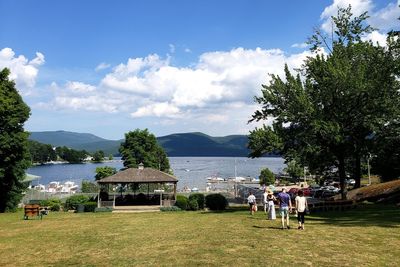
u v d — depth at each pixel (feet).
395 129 123.54
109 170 288.10
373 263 42.68
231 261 44.52
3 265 48.37
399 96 121.49
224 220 87.45
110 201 158.71
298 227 67.41
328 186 262.88
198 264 43.78
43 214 128.36
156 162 327.88
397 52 118.73
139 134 315.37
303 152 121.90
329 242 54.44
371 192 143.23
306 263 43.06
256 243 54.44
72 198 162.50
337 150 128.36
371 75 121.60
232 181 467.93
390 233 60.95
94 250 55.06
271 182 347.36
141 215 119.96
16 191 153.79
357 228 66.85
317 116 119.03
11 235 75.72
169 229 74.23
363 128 127.34
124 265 45.11
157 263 45.14
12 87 149.89
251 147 124.77
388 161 166.61
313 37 136.15
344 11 132.05
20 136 143.54
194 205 148.77
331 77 119.03
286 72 126.93
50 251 56.08
